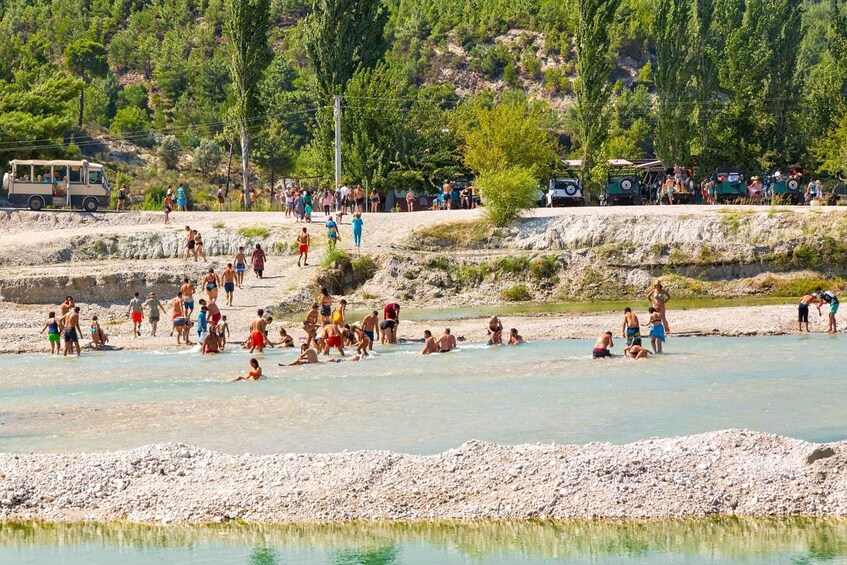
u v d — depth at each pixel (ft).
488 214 244.63
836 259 222.48
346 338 164.66
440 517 79.97
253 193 429.38
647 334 168.35
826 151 334.44
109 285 210.59
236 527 79.46
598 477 84.17
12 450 98.07
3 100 348.79
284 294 207.21
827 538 75.31
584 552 73.82
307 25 324.19
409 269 224.53
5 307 205.36
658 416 105.81
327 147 312.91
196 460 90.94
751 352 147.02
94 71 580.71
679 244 229.45
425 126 311.88
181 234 242.37
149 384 131.64
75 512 82.64
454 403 114.11
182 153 482.69
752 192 274.57
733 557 72.49
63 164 272.31
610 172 299.58
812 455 85.66
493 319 161.99
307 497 83.10
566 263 228.84
